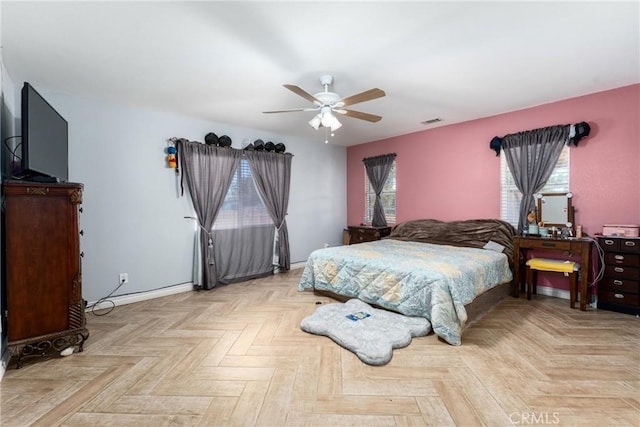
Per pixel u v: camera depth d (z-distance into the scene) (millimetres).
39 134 2365
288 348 2504
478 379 2043
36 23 2086
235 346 2549
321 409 1763
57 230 2391
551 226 3781
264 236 5102
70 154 3410
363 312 3021
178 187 4234
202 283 4305
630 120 3277
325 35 2266
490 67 2816
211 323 3059
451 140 4820
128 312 3412
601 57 2637
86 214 3504
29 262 2287
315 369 2182
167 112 4125
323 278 3777
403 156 5500
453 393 1898
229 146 4637
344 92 3387
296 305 3584
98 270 3580
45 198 2348
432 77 3029
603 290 3314
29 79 3006
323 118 2898
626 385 1963
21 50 2455
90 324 3062
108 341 2668
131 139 3832
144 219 3938
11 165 2762
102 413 1748
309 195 5918
